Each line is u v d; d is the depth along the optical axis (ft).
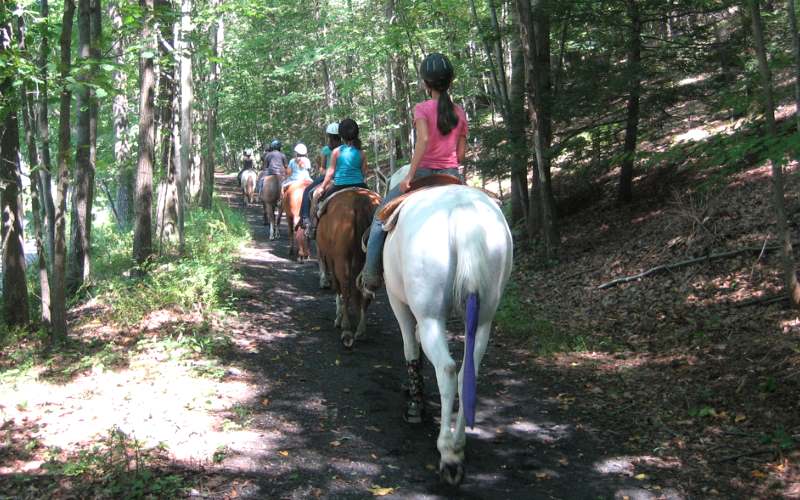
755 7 20.52
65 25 21.43
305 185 43.39
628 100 39.37
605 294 30.09
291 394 19.38
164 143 50.70
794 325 21.47
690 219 33.06
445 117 15.29
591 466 14.99
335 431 16.84
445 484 14.21
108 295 29.55
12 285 25.07
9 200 24.71
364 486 14.07
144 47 28.89
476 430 17.15
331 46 68.95
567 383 20.49
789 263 22.39
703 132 41.22
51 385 19.48
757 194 32.96
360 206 22.35
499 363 22.84
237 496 13.33
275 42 87.20
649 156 24.08
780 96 22.70
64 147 22.29
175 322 26.11
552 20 38.06
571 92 37.45
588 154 41.68
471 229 12.94
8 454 14.88
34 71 21.15
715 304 25.39
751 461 14.53
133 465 14.23
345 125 24.94
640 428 16.79
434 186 15.23
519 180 41.09
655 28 48.11
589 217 42.57
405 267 13.75
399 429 17.10
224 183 124.57
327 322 28.12
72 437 15.75
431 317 13.50
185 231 48.11
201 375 20.35
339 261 22.72
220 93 70.49
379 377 21.13
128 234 49.47
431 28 57.62
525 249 41.11
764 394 17.53
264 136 117.08
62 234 22.88
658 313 26.21
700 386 18.86
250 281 35.60
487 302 13.38
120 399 18.30
